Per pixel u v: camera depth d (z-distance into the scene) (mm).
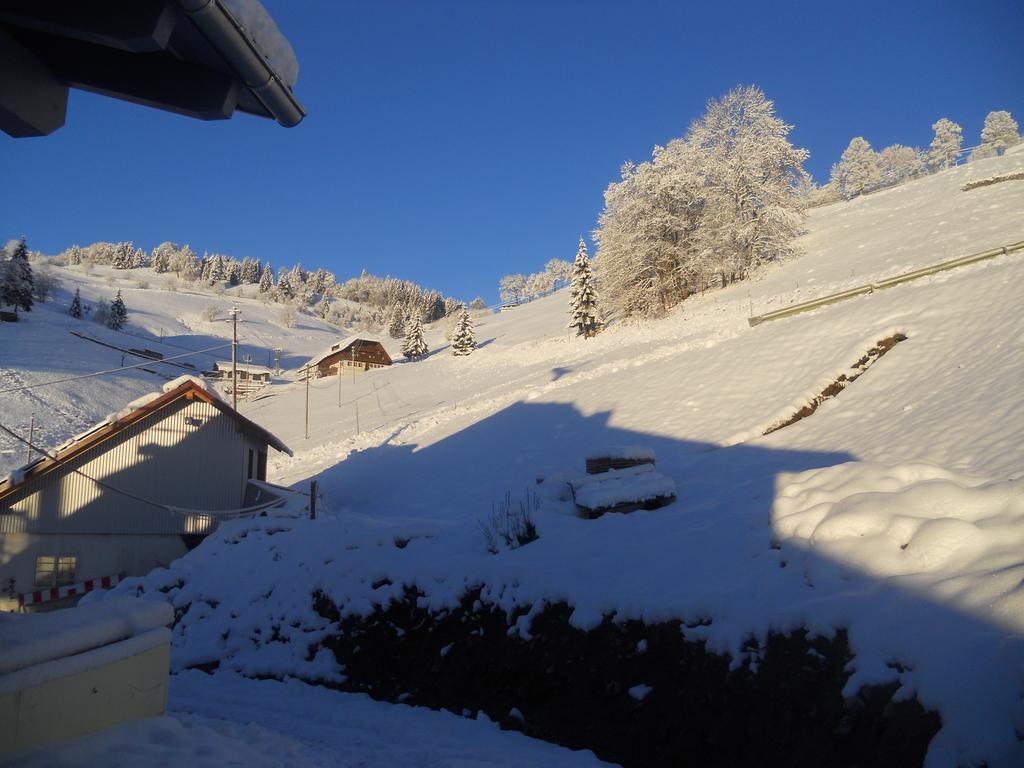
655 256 55594
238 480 23969
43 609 19297
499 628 8352
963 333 16000
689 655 6102
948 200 53250
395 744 6531
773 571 6367
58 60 4578
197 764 4457
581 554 8695
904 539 5730
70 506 21531
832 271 41656
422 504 20656
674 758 5523
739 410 18344
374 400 55000
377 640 9883
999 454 8625
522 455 21844
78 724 4312
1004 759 3557
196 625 12539
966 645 4238
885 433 12375
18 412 43312
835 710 4727
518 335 80375
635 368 28719
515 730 6965
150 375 64688
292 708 8195
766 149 52969
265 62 4230
